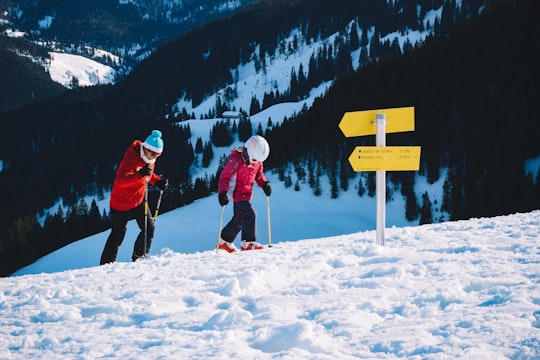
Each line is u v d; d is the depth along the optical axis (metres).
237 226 4.66
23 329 1.97
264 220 55.31
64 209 109.62
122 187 4.73
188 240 51.56
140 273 3.21
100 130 126.81
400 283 2.23
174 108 164.12
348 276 2.56
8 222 106.69
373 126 3.88
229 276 2.80
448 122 63.53
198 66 171.88
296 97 140.12
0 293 2.75
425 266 2.54
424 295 1.97
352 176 60.84
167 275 3.02
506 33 70.44
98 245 55.19
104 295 2.54
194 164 102.94
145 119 127.69
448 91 67.25
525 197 52.38
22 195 115.81
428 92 69.50
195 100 162.50
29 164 126.75
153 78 172.88
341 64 139.00
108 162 116.38
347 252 3.43
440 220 52.19
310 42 160.75
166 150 107.50
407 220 53.22
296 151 67.50
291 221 55.41
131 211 4.89
